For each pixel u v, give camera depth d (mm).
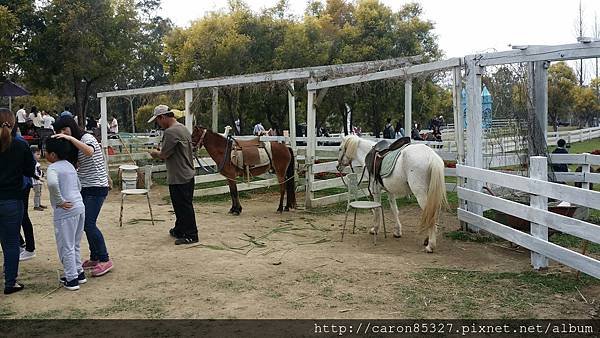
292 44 17719
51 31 19156
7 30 18141
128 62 21625
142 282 5453
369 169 7527
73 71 19953
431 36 20578
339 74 10227
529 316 4383
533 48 6688
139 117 25359
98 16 20188
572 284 5141
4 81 20016
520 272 5625
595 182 8344
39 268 5996
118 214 9461
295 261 6195
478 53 7250
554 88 28062
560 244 6824
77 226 5266
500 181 6227
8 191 5027
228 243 7215
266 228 8305
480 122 7402
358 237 7633
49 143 5129
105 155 13781
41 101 28766
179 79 18859
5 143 4918
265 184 11828
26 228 6359
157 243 7215
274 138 14273
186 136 7137
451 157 9508
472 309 4562
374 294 4992
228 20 18453
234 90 12953
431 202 6383
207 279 5520
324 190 12047
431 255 6477
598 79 28297
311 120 10070
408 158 6715
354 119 21859
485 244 6984
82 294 5105
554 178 8562
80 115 21641
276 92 15344
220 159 9500
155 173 14297
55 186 4969
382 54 19078
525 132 8352
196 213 9734
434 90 19141
